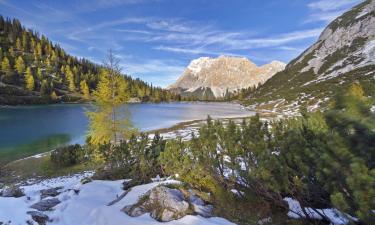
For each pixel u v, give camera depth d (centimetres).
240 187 893
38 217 884
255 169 682
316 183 561
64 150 2667
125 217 800
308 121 636
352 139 391
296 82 15162
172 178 1162
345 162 403
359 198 375
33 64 15375
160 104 15888
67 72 15238
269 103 11106
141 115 8156
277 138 706
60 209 1001
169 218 750
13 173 2419
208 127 872
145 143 1587
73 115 7656
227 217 751
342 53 15825
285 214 721
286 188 605
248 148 739
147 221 753
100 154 1867
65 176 2208
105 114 2342
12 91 11400
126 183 1341
